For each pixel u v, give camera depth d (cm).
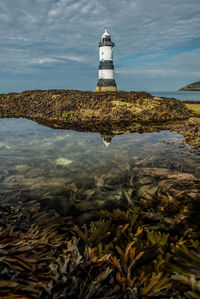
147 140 661
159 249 174
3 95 1855
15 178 368
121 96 1423
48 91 1717
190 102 2109
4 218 237
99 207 271
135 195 302
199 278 141
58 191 317
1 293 120
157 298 129
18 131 854
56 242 191
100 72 2733
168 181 341
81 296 128
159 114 1207
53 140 683
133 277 151
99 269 151
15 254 159
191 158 464
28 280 135
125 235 200
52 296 125
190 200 275
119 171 398
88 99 1362
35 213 254
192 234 204
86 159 476
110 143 630
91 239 194
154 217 241
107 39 2591
